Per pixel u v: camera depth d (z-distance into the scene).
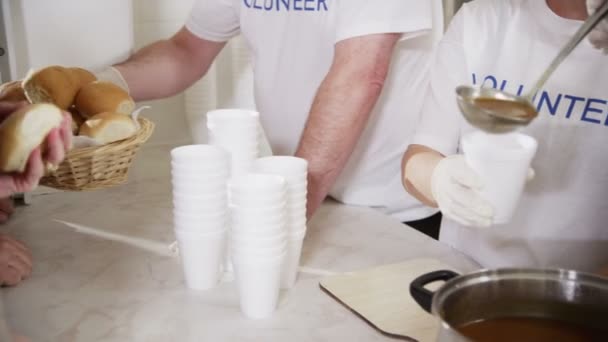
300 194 1.13
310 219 1.53
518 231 1.30
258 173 1.10
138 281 1.22
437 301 0.74
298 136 1.74
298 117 1.71
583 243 1.25
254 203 1.02
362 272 1.22
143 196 1.70
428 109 1.34
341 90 1.38
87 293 1.18
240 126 1.16
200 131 2.18
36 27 1.62
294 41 1.65
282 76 1.70
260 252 1.04
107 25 1.74
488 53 1.30
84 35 1.70
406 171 1.28
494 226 1.33
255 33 1.72
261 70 1.74
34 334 1.05
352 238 1.41
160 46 1.90
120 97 1.41
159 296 1.16
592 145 1.21
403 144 1.68
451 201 1.09
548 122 1.24
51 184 1.24
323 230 1.46
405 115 1.67
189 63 1.91
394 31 1.38
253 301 1.08
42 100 1.37
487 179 0.97
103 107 1.38
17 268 1.23
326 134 1.38
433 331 1.02
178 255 1.33
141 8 2.12
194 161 1.10
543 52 1.24
